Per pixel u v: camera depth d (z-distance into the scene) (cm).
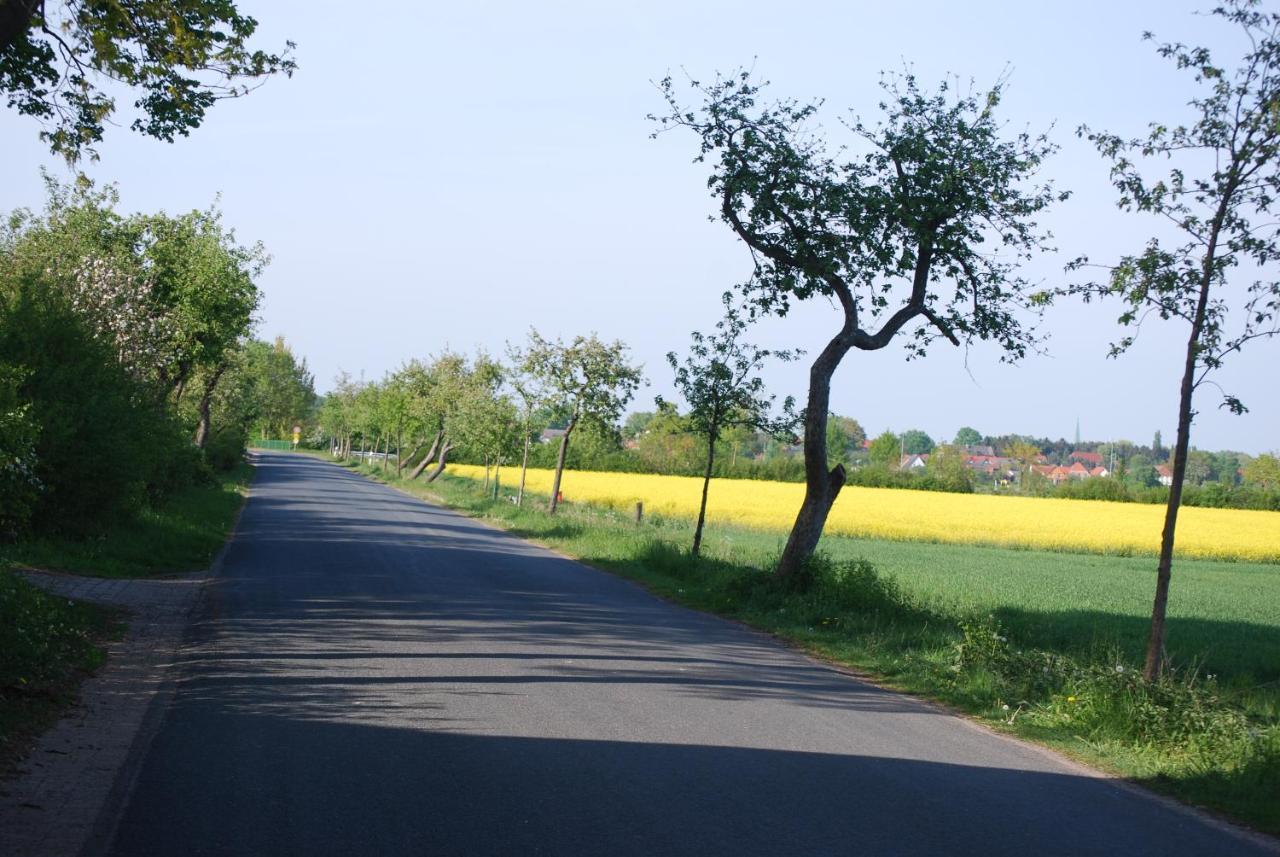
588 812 559
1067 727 904
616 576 2025
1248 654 1581
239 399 5378
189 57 1041
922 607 1652
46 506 1644
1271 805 668
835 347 1753
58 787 565
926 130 1680
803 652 1268
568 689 891
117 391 1831
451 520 3428
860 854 516
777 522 4012
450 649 1057
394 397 7219
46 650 840
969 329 1788
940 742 802
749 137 1692
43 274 2073
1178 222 1006
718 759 688
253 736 690
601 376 3638
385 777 608
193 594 1401
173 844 488
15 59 1048
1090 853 545
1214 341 989
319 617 1236
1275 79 964
